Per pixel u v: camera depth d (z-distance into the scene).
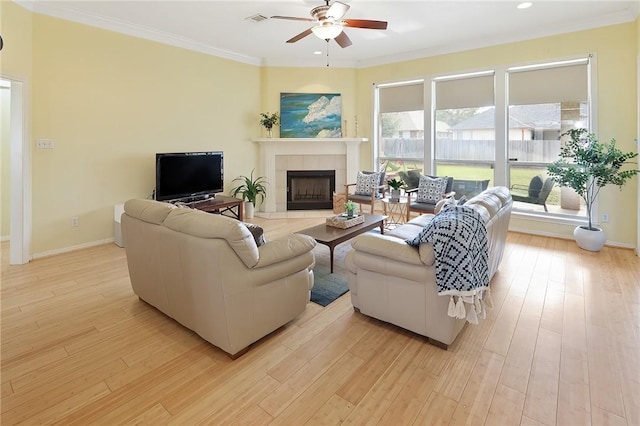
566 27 4.52
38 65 3.89
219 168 5.54
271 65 6.38
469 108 5.49
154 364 2.12
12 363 2.12
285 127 6.51
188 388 1.91
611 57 4.27
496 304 2.86
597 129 4.41
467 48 5.34
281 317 2.42
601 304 2.83
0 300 2.97
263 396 1.84
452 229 2.06
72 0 3.82
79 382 1.95
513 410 1.72
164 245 2.38
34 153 3.93
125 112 4.68
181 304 2.38
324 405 1.78
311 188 6.98
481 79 5.33
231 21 4.48
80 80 4.24
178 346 2.31
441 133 5.83
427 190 5.19
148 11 4.14
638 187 4.06
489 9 4.10
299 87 6.49
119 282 3.38
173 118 5.23
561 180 4.21
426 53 5.73
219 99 5.84
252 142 6.47
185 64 5.31
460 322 2.32
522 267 3.71
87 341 2.37
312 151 6.62
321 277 3.51
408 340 2.37
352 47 5.63
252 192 6.15
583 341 2.31
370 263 2.42
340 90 6.57
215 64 5.73
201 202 5.21
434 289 2.19
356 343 2.33
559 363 2.08
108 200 4.61
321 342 2.35
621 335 2.37
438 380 1.95
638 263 3.75
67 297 3.04
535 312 2.72
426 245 2.14
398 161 6.39
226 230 2.00
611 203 4.40
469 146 5.55
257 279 2.18
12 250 3.84
